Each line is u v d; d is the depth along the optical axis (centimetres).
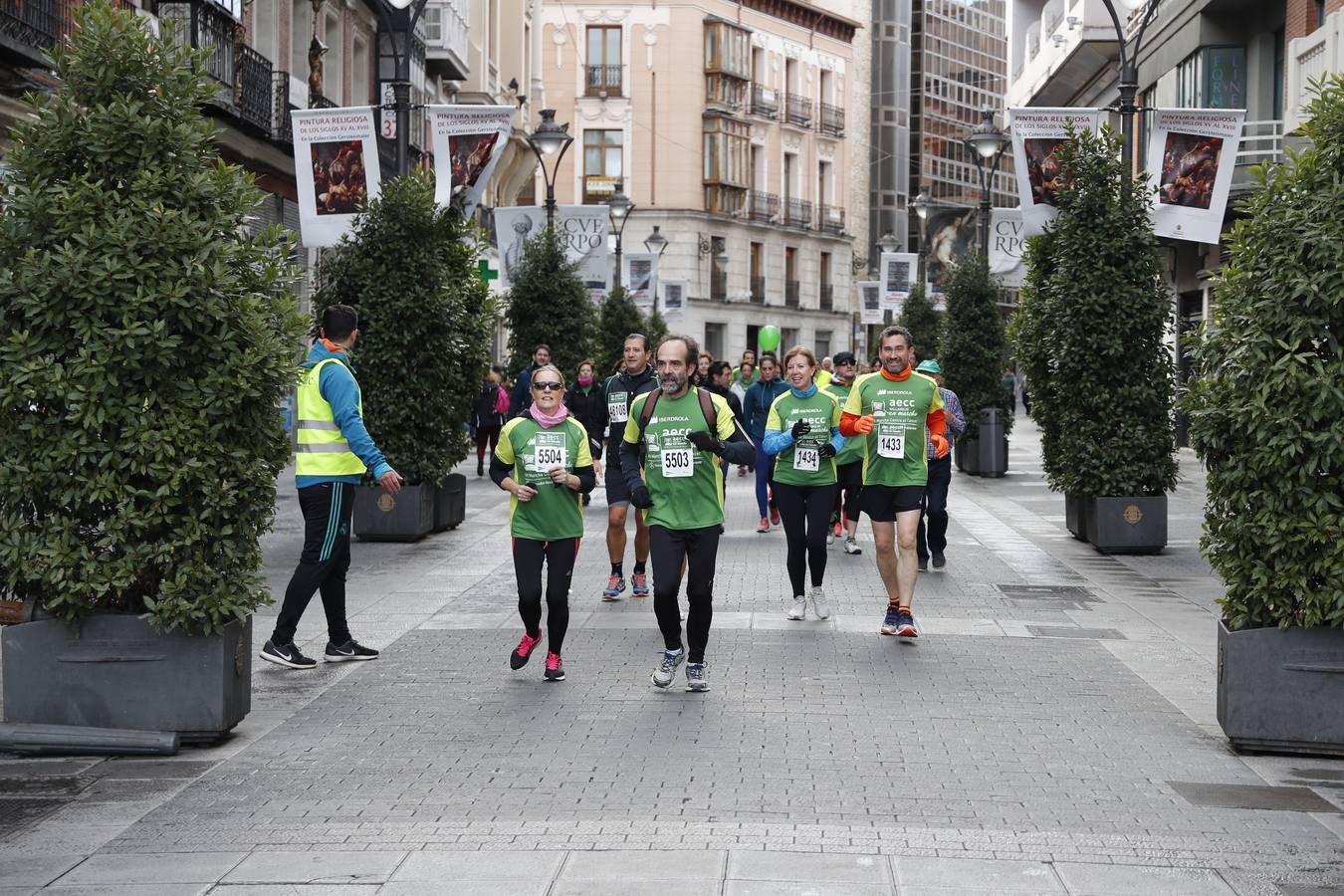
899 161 10088
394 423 1725
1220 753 758
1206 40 3014
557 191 7188
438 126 1811
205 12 2389
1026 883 554
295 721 823
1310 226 759
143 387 747
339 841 603
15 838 609
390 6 1753
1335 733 739
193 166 772
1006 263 2989
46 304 735
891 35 9944
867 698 883
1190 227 1723
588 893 539
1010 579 1424
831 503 1164
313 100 3023
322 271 1758
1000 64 12938
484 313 1844
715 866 569
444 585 1366
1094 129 1777
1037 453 3800
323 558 971
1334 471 746
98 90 772
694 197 7138
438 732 796
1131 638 1096
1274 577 742
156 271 744
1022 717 835
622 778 701
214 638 756
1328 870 572
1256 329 762
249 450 768
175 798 668
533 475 924
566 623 941
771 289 7612
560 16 7131
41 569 730
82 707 754
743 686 917
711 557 898
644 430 904
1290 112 2594
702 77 7162
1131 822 634
